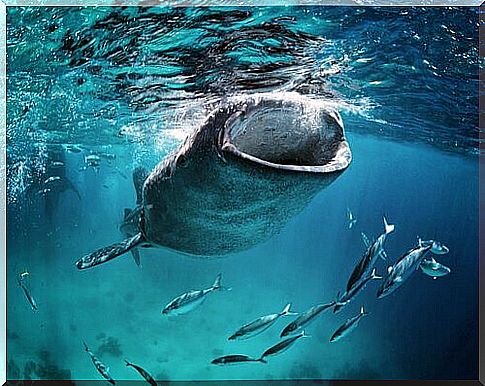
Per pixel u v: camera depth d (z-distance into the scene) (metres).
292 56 10.23
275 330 26.14
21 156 22.53
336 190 40.34
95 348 23.91
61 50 11.17
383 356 27.33
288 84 11.66
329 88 12.88
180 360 26.02
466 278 36.66
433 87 13.67
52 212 30.17
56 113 15.52
